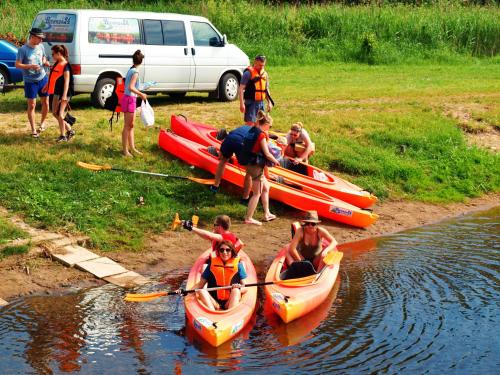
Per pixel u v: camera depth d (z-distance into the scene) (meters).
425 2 35.25
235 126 15.76
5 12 28.83
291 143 13.83
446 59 29.59
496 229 12.42
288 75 24.94
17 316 8.45
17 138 13.59
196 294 8.68
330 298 9.22
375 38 29.88
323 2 35.00
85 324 8.31
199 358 7.58
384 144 15.96
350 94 20.45
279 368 7.39
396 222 12.78
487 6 35.38
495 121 17.97
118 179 12.49
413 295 9.33
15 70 18.31
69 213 11.20
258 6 32.28
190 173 13.22
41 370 7.22
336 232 12.10
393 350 7.82
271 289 8.99
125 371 7.26
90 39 16.27
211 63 18.25
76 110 16.52
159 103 18.31
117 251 10.59
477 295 9.34
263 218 12.26
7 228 10.44
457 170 15.36
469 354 7.76
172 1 33.28
